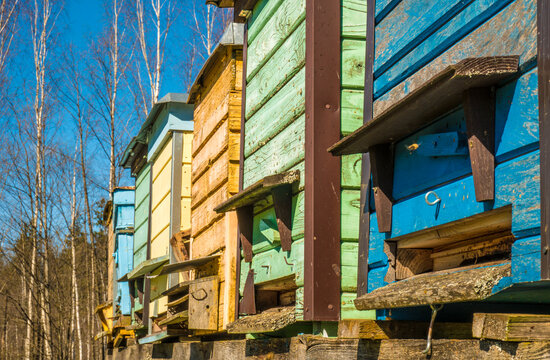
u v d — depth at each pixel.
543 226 2.48
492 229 3.12
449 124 3.22
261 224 5.53
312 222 4.48
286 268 5.02
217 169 7.16
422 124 3.43
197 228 8.09
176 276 9.23
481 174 2.84
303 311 4.55
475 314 2.71
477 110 2.88
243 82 6.44
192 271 8.19
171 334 7.92
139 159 12.88
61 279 27.31
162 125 10.30
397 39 3.78
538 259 2.53
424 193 3.42
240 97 6.78
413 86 3.59
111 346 15.45
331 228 4.50
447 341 3.00
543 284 2.59
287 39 5.28
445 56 3.29
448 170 3.20
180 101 9.63
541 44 2.56
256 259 5.87
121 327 13.70
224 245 6.68
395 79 3.79
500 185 2.79
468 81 2.79
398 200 3.72
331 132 4.60
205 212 7.67
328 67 4.66
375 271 3.97
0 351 28.38
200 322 6.63
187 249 9.07
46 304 26.22
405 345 3.33
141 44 23.56
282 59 5.36
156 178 11.22
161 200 10.58
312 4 4.71
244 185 6.26
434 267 3.74
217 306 6.71
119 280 12.67
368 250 4.06
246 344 5.83
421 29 3.51
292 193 5.00
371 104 4.05
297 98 4.96
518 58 2.71
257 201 5.68
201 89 8.25
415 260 3.75
